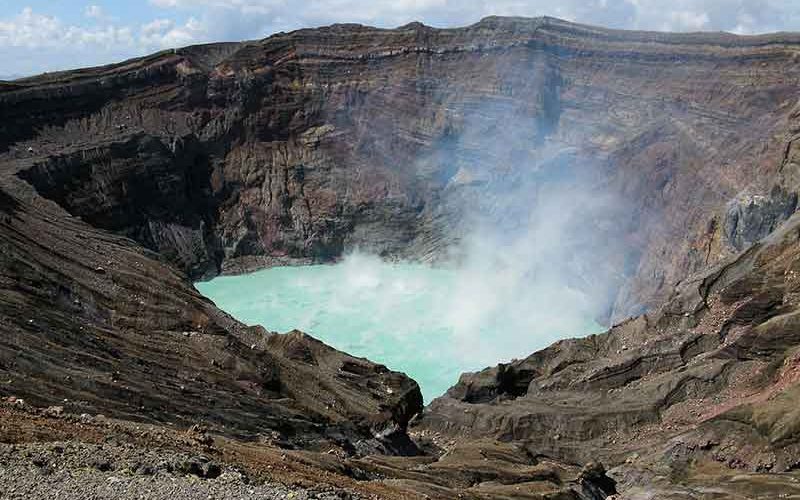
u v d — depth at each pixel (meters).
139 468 25.53
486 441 63.34
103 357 52.34
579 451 64.81
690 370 67.62
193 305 72.94
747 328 67.62
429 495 40.78
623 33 134.00
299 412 58.56
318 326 114.94
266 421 53.19
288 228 141.88
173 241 132.50
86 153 125.56
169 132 141.88
